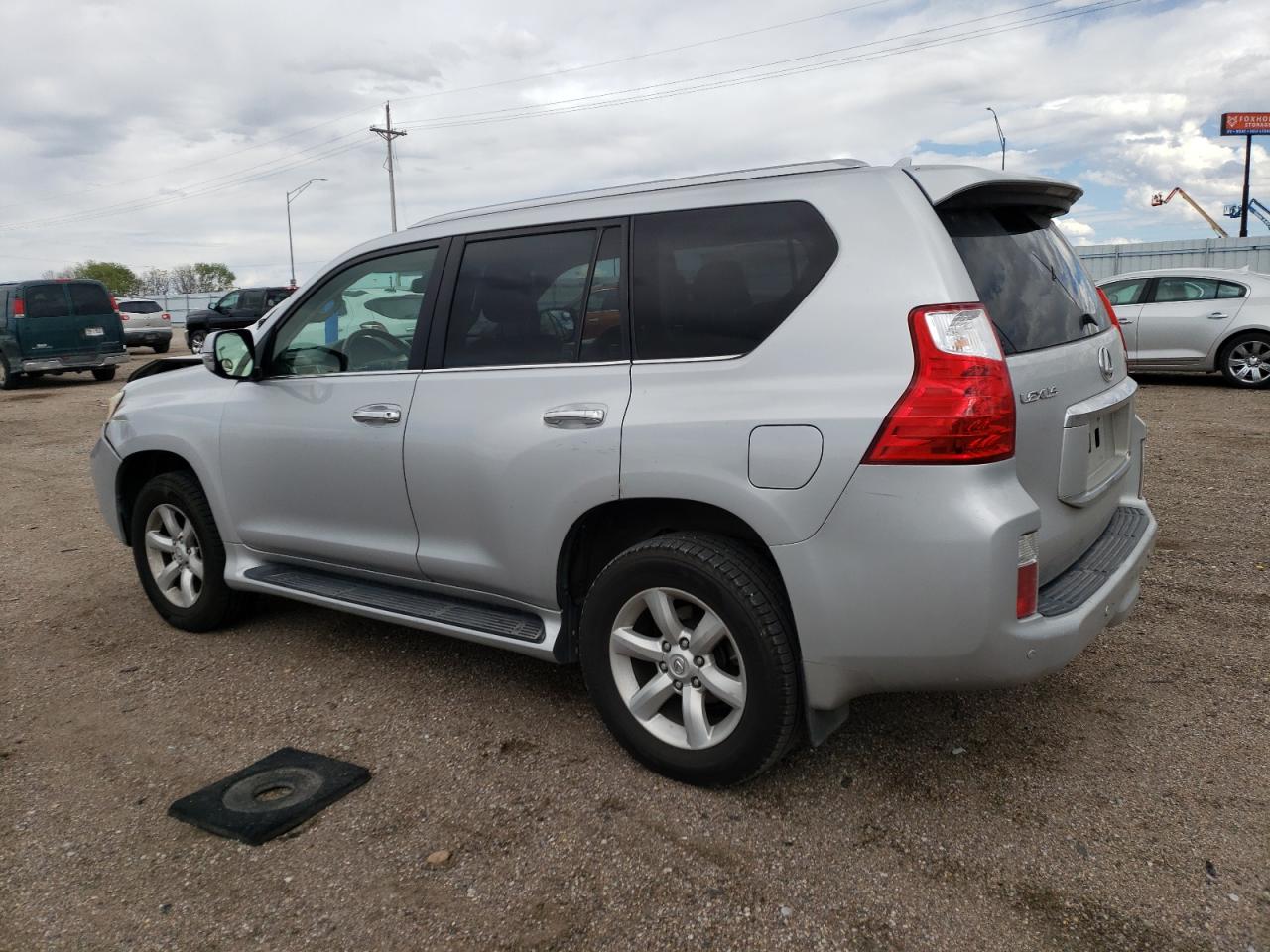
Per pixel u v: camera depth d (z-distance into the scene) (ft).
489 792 10.07
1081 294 10.79
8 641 15.11
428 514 11.62
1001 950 7.52
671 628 9.81
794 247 9.27
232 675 13.38
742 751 9.41
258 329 13.74
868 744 10.82
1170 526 19.07
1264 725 10.87
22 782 10.62
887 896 8.20
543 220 11.10
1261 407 33.78
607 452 9.83
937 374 8.25
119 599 17.06
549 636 10.91
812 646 8.94
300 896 8.45
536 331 10.89
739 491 9.02
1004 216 10.00
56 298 58.23
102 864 9.02
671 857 8.85
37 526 23.27
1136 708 11.42
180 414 14.46
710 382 9.39
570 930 7.92
